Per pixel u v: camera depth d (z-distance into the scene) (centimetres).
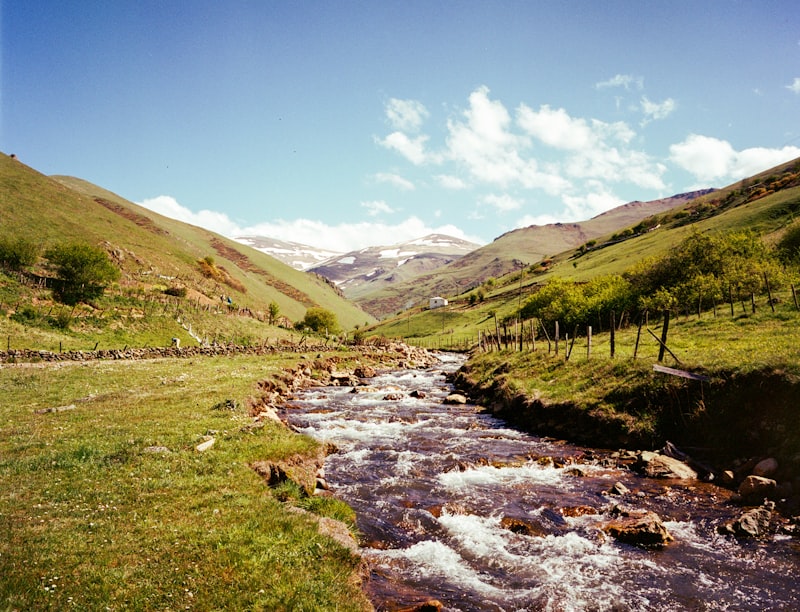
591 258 19162
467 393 4191
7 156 14100
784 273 4566
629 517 1389
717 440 1884
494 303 19188
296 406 3534
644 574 1094
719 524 1359
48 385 3052
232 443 1750
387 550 1211
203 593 812
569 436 2467
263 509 1191
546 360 3569
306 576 909
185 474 1395
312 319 13325
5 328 5284
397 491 1669
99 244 11006
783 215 10369
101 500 1178
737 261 5631
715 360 2155
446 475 1866
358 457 2128
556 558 1176
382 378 6122
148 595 793
